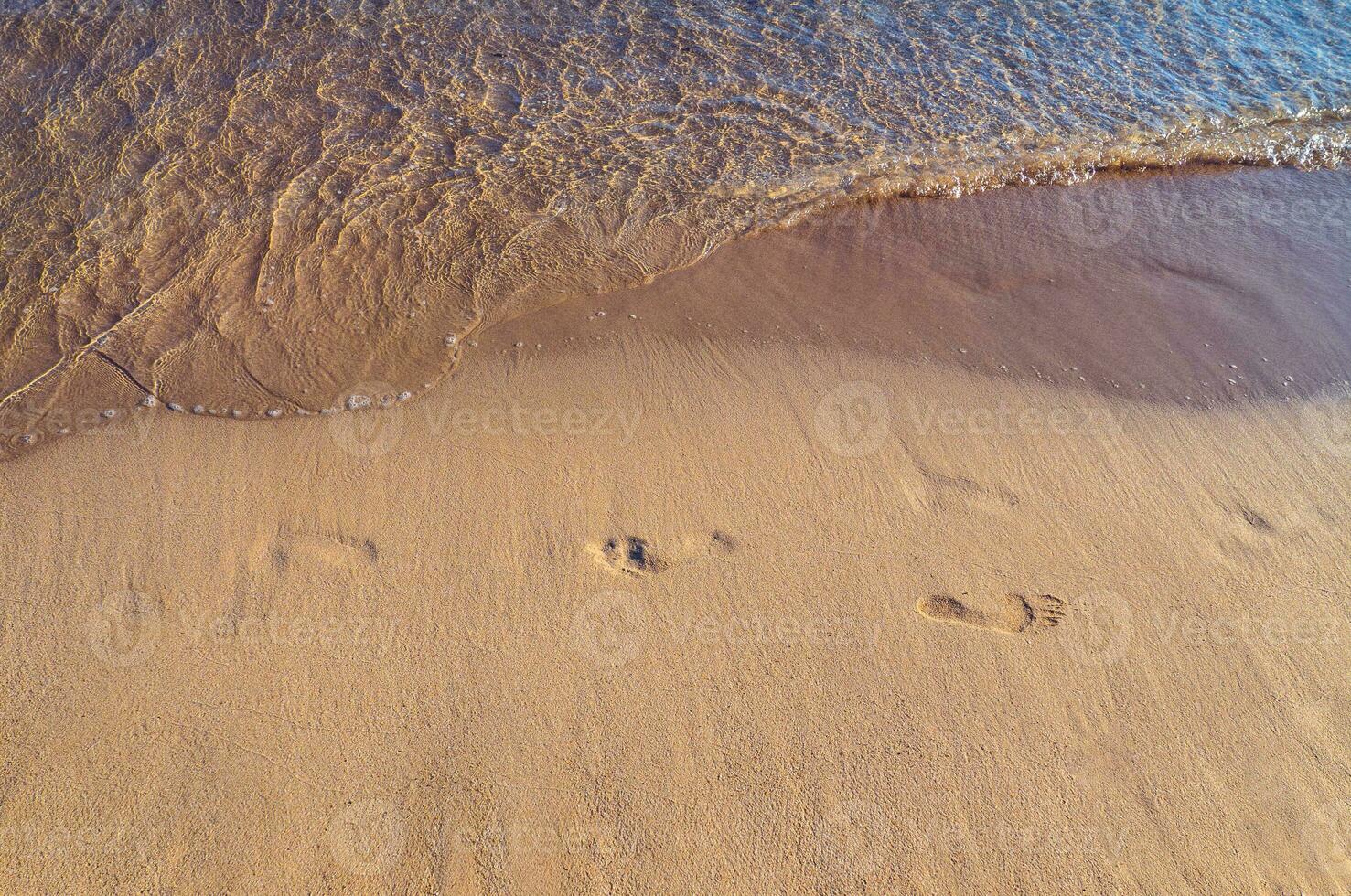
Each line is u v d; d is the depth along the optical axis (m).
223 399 3.20
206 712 2.32
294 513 2.82
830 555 2.79
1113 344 3.66
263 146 4.34
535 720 2.35
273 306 3.57
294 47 4.94
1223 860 2.17
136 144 4.27
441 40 5.11
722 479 3.00
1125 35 5.59
